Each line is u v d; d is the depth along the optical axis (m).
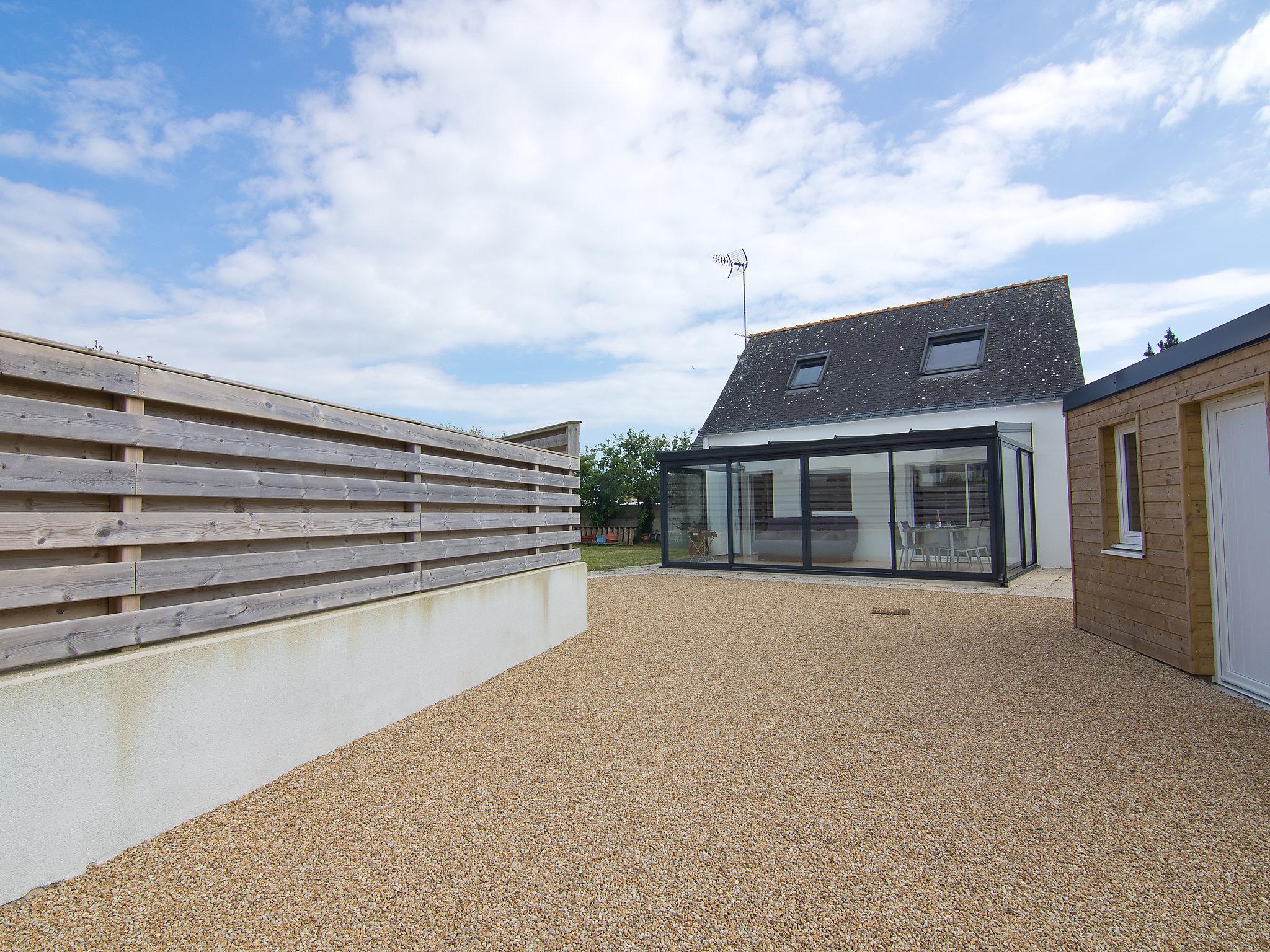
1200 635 5.48
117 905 2.35
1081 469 7.62
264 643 3.41
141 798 2.77
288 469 3.71
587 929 2.26
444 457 5.23
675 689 5.24
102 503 2.73
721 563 14.72
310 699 3.72
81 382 2.59
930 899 2.44
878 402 16.92
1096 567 7.24
